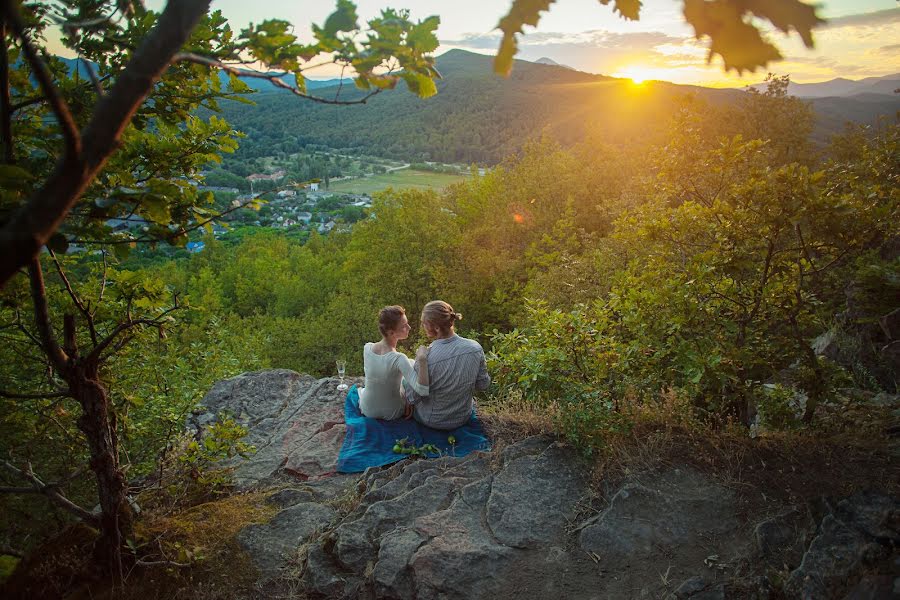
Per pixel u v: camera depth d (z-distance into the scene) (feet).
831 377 13.55
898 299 19.69
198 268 211.61
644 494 11.29
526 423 15.23
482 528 11.14
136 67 4.05
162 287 10.53
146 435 25.21
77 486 25.80
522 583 9.88
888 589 7.88
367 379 15.62
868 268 20.08
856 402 14.85
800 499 10.72
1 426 18.48
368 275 94.02
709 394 13.94
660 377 14.71
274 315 148.05
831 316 22.36
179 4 4.06
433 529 11.10
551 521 11.17
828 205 12.68
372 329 88.33
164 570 11.00
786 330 15.07
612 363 14.96
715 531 10.43
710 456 12.21
